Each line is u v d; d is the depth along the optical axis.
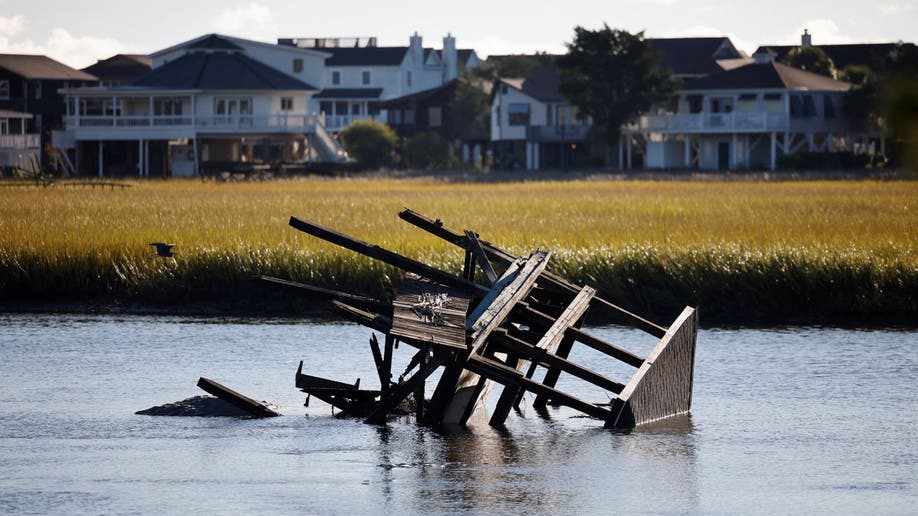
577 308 67.00
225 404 66.56
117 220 139.50
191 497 51.34
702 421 65.00
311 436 61.31
